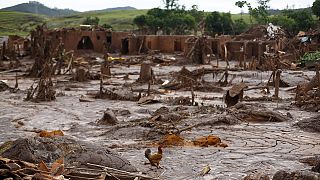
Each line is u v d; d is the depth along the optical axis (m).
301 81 45.81
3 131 23.17
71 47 86.69
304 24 104.38
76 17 191.88
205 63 68.88
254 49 75.06
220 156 17.83
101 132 22.59
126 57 82.00
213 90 40.50
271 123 25.20
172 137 19.98
